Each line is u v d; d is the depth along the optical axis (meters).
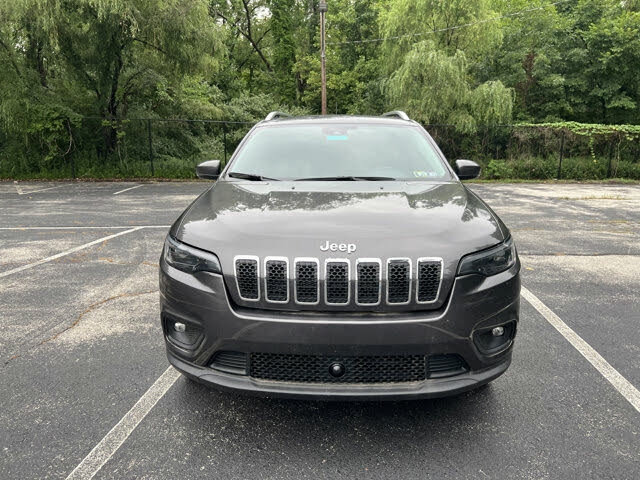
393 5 25.64
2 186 17.11
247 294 2.34
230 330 2.32
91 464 2.31
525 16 29.30
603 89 27.94
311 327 2.24
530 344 3.72
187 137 24.72
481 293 2.37
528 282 5.34
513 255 2.62
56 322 4.13
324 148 3.74
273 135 3.97
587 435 2.54
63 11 17.84
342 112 38.97
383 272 2.28
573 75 28.80
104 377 3.18
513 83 27.88
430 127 21.73
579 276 5.59
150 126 20.66
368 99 32.66
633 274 5.68
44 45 18.98
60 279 5.40
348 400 2.28
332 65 38.38
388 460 2.34
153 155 22.48
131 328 4.01
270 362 2.35
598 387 3.06
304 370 2.34
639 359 3.47
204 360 2.43
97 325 4.07
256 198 2.91
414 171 3.51
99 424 2.65
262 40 43.91
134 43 20.39
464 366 2.41
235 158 3.77
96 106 20.73
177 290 2.48
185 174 20.45
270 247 2.34
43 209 11.05
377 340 2.24
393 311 2.30
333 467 2.29
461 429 2.60
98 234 8.02
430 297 2.32
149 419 2.70
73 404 2.85
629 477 2.22
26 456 2.37
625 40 27.17
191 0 20.23
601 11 30.17
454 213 2.66
